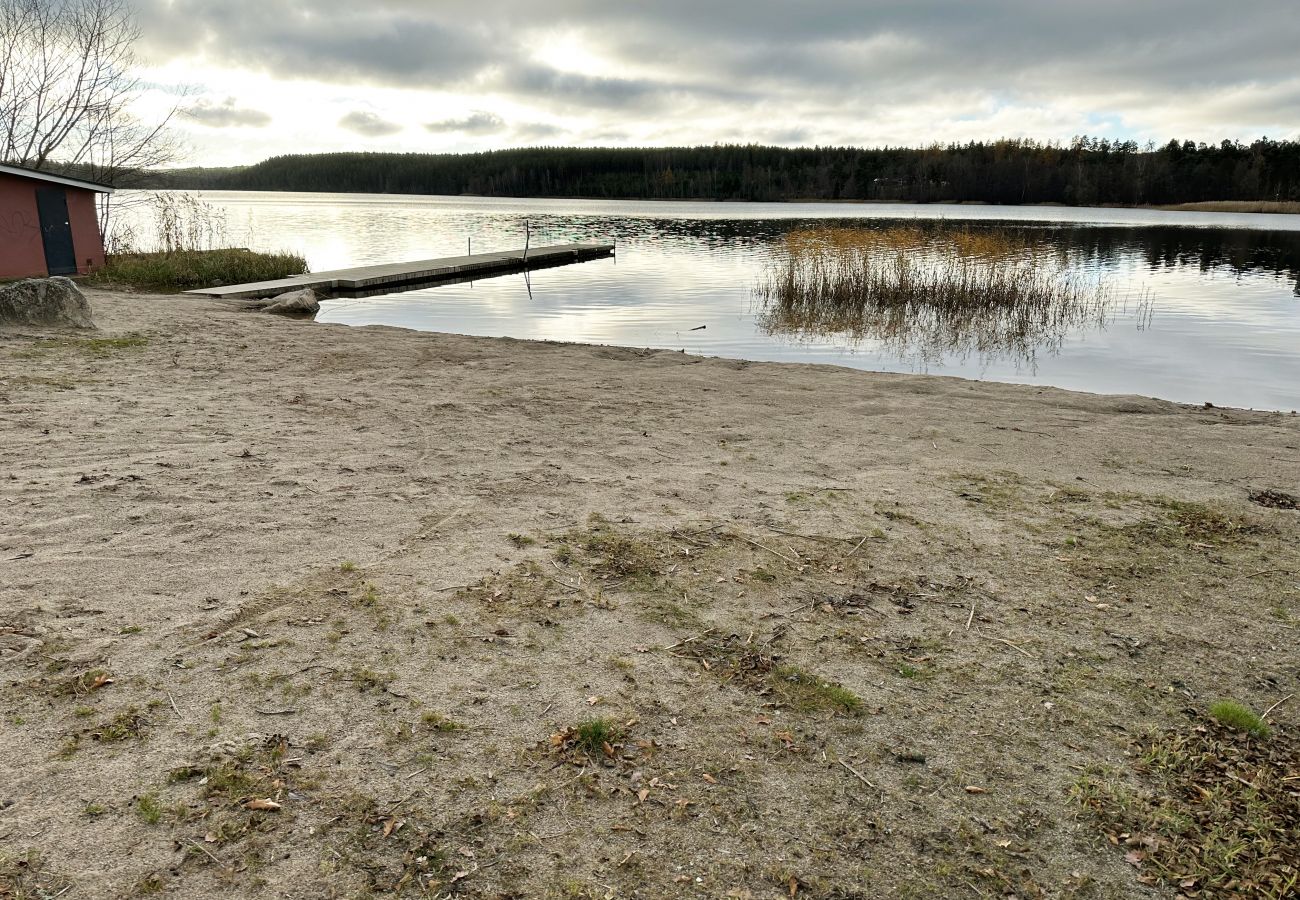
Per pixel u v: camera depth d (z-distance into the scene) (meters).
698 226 53.00
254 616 3.37
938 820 2.41
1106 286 21.47
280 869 2.11
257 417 6.61
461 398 7.59
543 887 2.10
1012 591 3.87
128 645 3.10
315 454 5.63
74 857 2.10
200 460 5.37
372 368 9.00
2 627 3.16
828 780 2.56
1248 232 45.72
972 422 7.19
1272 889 2.18
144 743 2.56
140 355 9.12
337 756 2.55
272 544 4.07
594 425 6.74
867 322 16.03
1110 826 2.40
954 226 47.22
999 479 5.54
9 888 1.98
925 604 3.72
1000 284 17.78
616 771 2.56
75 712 2.69
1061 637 3.46
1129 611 3.71
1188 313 17.34
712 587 3.80
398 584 3.69
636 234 44.56
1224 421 7.53
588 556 4.07
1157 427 7.17
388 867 2.13
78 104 24.14
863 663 3.22
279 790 2.39
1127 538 4.53
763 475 5.50
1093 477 5.65
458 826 2.29
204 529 4.21
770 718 2.86
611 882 2.13
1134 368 12.00
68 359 8.62
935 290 17.50
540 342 11.30
